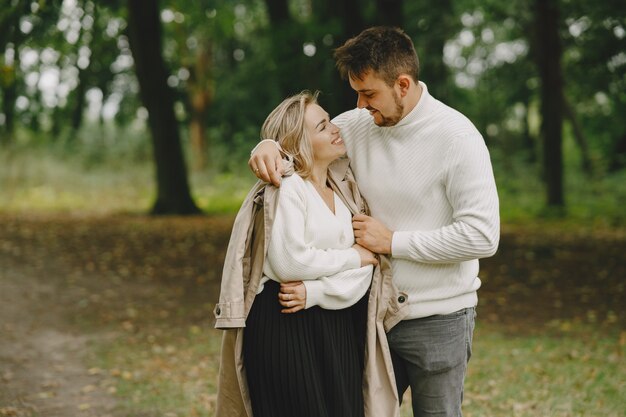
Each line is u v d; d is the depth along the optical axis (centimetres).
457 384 258
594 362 520
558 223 1330
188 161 2264
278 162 236
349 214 253
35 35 587
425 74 1523
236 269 235
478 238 233
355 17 1006
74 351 568
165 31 1589
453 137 238
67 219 1384
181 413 426
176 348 573
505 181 1809
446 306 250
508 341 585
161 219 1370
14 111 1370
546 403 429
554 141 1459
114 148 2139
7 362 536
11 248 1041
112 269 903
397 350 257
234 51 2291
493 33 1973
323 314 241
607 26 1088
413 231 244
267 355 239
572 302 734
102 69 1542
